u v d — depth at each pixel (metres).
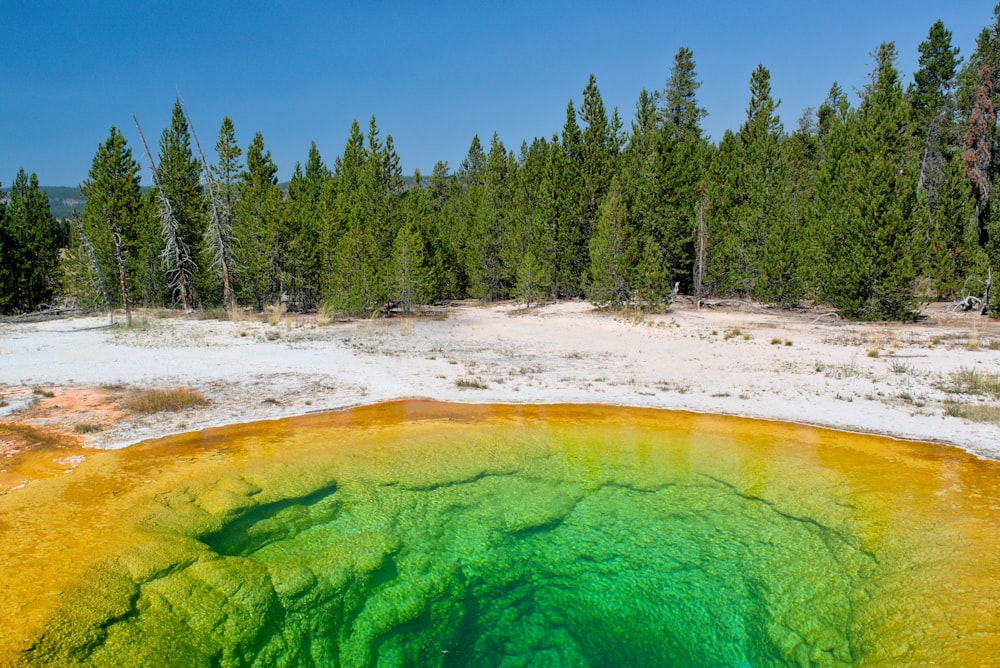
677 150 28.38
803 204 27.34
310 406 10.67
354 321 23.81
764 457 8.27
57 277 30.44
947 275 23.00
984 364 13.71
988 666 4.10
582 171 29.36
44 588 4.72
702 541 6.57
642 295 24.67
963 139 29.41
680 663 5.01
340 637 5.07
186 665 4.34
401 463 8.12
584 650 5.16
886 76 21.59
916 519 6.31
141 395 11.16
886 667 4.46
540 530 6.83
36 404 10.49
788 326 20.73
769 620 5.42
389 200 31.91
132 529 5.81
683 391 11.83
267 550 5.97
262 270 25.95
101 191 28.66
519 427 9.57
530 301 30.62
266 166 31.52
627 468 8.14
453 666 4.94
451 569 6.11
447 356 15.85
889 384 12.02
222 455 8.03
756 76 31.78
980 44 28.91
